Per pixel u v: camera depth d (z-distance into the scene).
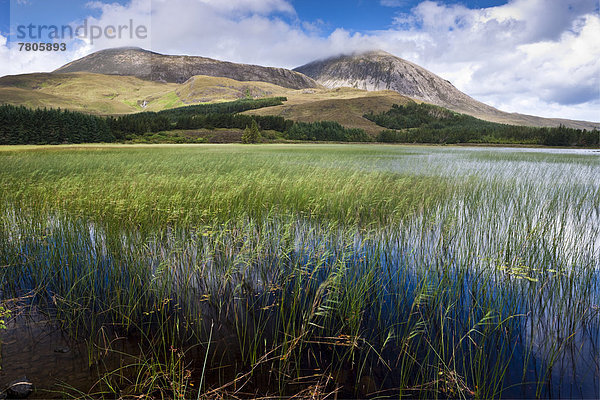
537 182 13.03
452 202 9.58
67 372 3.15
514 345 3.66
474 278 5.15
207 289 4.88
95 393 2.86
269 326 4.05
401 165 19.28
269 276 5.29
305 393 2.95
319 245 5.95
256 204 8.69
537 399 2.92
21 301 4.44
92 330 3.84
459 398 2.96
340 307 4.22
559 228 7.59
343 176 12.75
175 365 3.28
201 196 8.24
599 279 5.09
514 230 7.10
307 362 3.42
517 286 4.79
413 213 8.02
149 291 4.65
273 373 3.24
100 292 4.69
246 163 18.84
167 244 6.10
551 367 3.24
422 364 3.37
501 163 21.25
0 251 5.53
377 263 5.64
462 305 4.44
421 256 5.69
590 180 13.52
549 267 5.36
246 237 5.99
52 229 6.42
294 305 4.05
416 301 4.15
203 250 5.65
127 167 15.51
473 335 3.86
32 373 3.11
